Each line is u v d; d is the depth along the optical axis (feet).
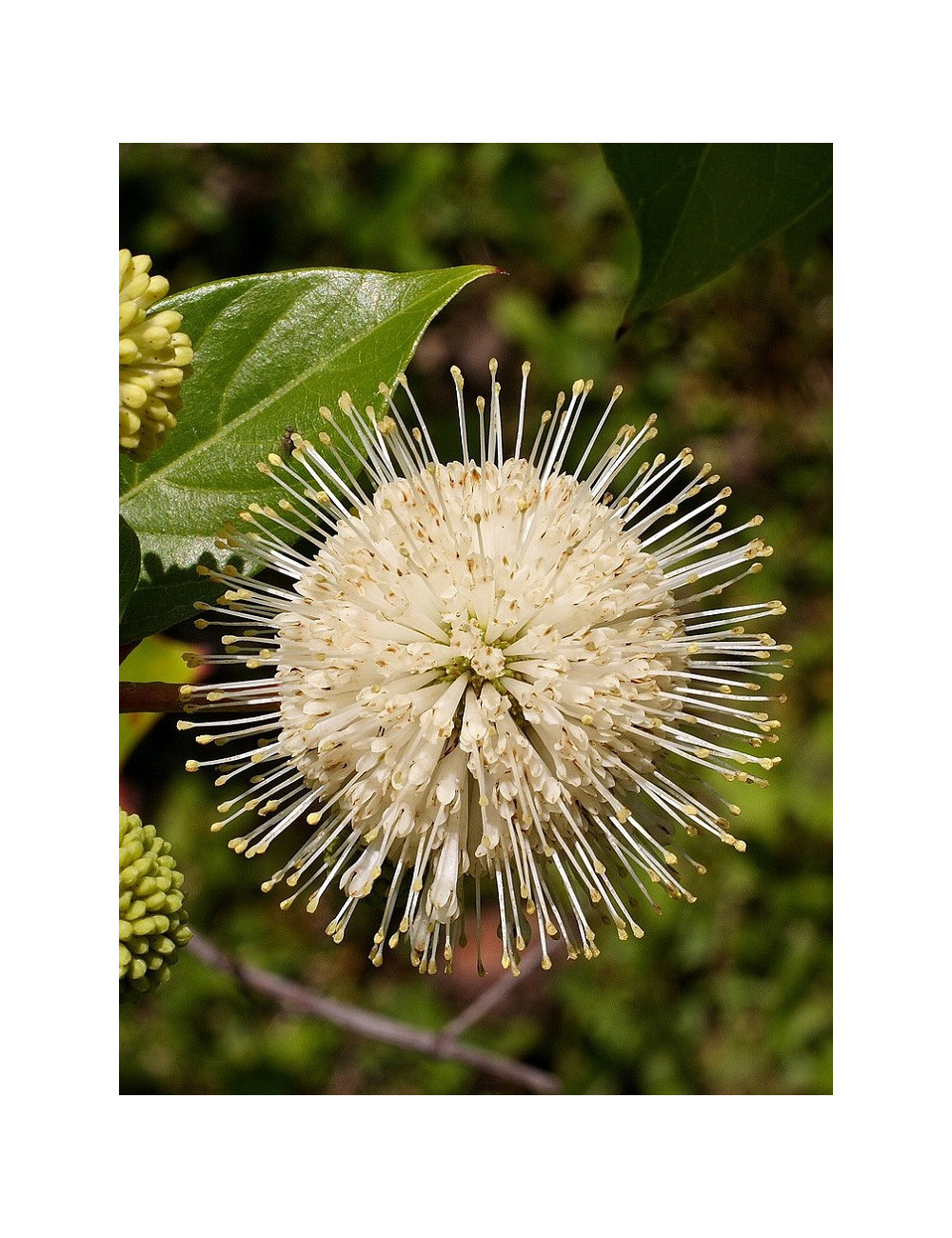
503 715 0.45
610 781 0.46
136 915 0.47
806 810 0.88
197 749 0.84
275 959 0.85
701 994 0.87
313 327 0.51
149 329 0.45
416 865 0.45
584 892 0.51
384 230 0.95
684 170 0.52
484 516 0.46
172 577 0.50
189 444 0.50
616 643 0.46
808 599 0.93
